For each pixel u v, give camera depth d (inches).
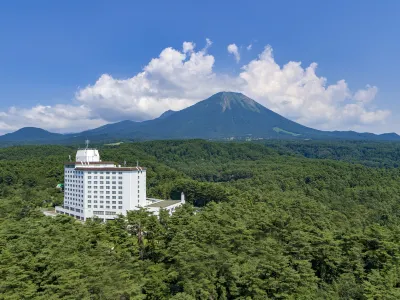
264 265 2346.2
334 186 7593.5
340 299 2576.3
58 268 2057.1
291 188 7470.5
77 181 5290.4
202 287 2233.0
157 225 2989.7
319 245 2832.2
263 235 3112.7
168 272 2388.0
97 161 5777.6
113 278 2046.0
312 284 2541.8
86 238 2743.6
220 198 6072.8
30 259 2182.6
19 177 7017.7
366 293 2468.0
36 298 1819.6
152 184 7765.8
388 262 2783.0
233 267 2345.0
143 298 2143.2
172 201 5674.2
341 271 2881.4
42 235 2637.8
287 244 2837.1
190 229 2753.4
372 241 2967.5
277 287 2298.2
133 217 3070.9
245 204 4820.4
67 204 5526.6
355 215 5241.1
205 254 2340.1
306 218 4008.4
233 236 2743.6
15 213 4033.0
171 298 2075.5
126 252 2497.5
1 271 2001.7
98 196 5118.1
